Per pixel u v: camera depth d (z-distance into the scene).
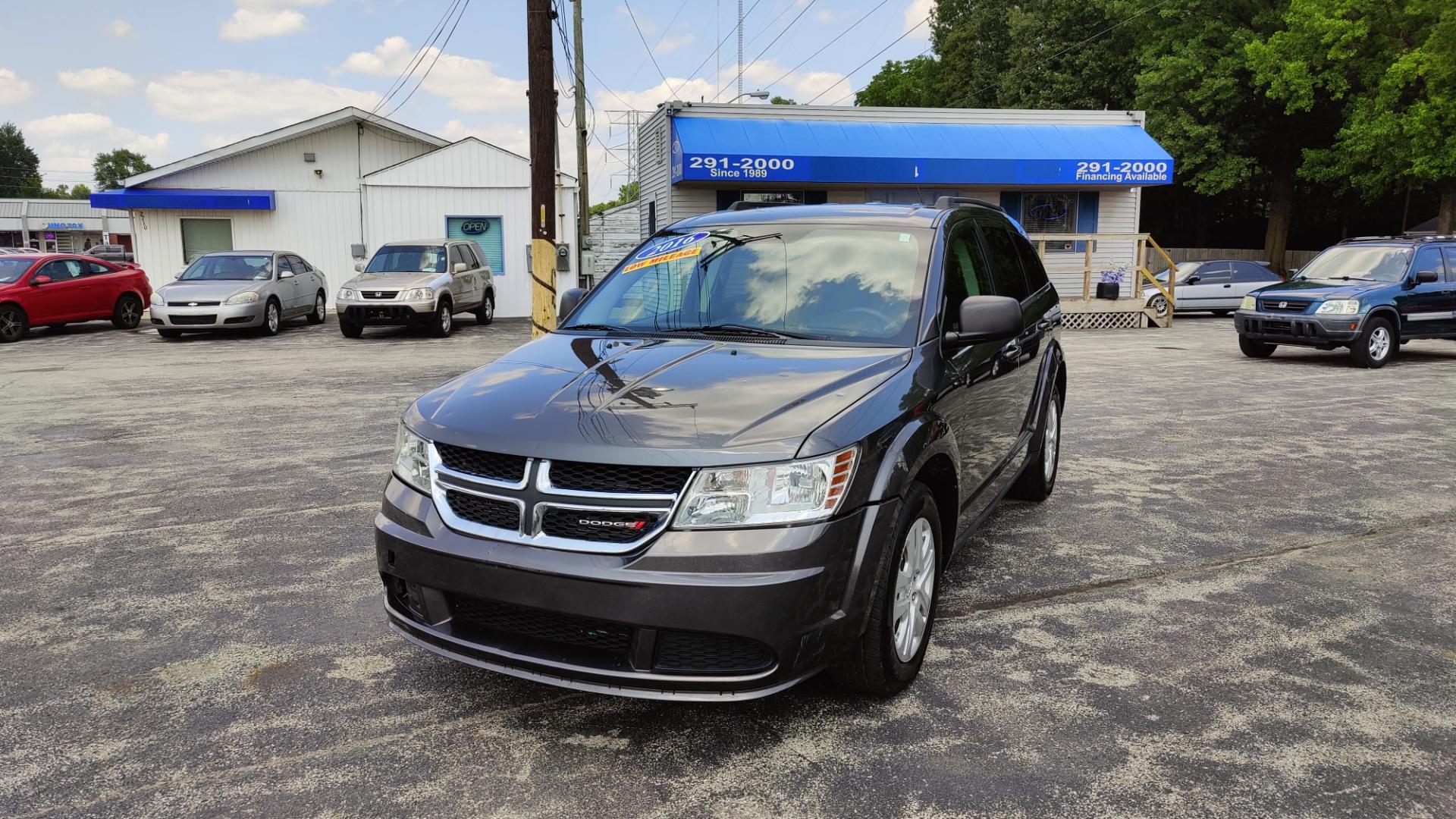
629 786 2.74
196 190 23.94
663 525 2.67
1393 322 12.59
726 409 2.92
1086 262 19.47
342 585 4.39
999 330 3.55
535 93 12.22
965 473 3.83
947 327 3.77
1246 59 30.39
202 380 11.16
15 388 10.50
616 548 2.68
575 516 2.74
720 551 2.65
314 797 2.68
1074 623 3.96
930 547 3.40
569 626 2.79
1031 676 3.47
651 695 2.71
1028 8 42.12
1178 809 2.63
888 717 3.15
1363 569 4.68
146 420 8.54
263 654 3.64
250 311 16.59
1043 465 5.73
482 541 2.82
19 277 16.64
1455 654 3.67
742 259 4.12
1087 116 21.48
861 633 2.91
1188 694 3.33
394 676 3.46
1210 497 6.03
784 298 3.88
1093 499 5.98
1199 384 11.02
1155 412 9.12
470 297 18.92
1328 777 2.80
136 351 14.56
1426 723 3.13
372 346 15.51
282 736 3.02
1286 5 31.38
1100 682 3.42
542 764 2.86
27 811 2.59
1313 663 3.59
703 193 20.31
